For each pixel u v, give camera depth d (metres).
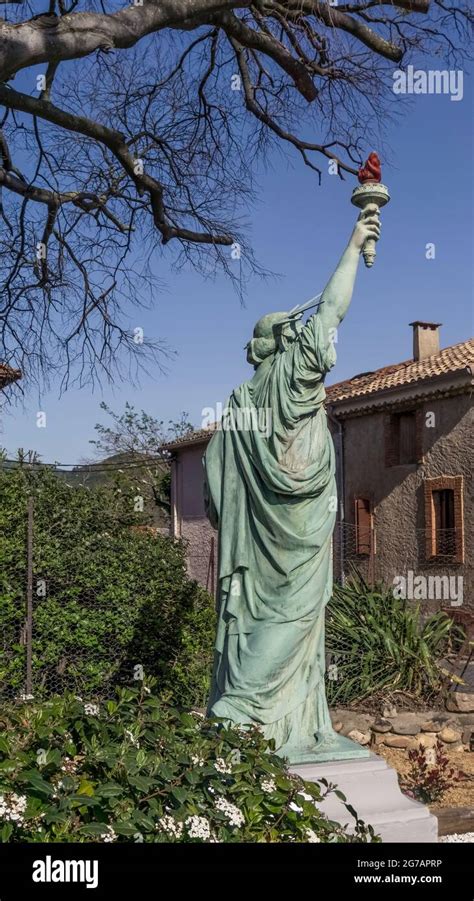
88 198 9.99
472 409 17.95
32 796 2.94
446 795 6.68
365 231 5.20
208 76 10.28
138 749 3.33
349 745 4.99
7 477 9.48
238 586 5.14
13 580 8.99
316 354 4.90
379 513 20.73
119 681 9.38
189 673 9.56
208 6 6.87
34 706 3.58
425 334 23.06
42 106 7.54
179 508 25.70
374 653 9.47
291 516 4.99
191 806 3.11
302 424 5.00
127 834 2.89
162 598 9.74
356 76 9.50
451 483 18.30
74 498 9.99
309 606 5.00
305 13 8.27
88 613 9.32
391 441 20.52
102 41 6.14
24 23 5.87
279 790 3.45
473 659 11.76
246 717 4.79
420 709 9.04
